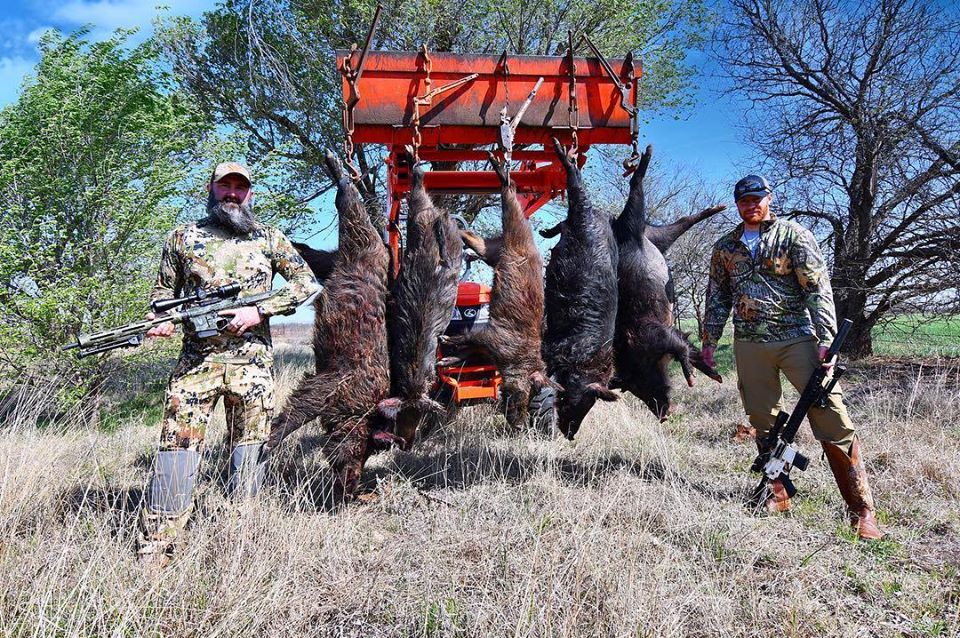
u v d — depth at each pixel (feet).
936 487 15.06
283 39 40.40
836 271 38.29
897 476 15.58
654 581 10.27
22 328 23.26
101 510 13.39
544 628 8.93
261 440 12.25
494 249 17.38
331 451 13.75
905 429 19.20
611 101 17.66
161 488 11.11
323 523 12.80
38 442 16.06
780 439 13.75
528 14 37.78
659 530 13.01
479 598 10.29
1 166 24.93
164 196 26.96
